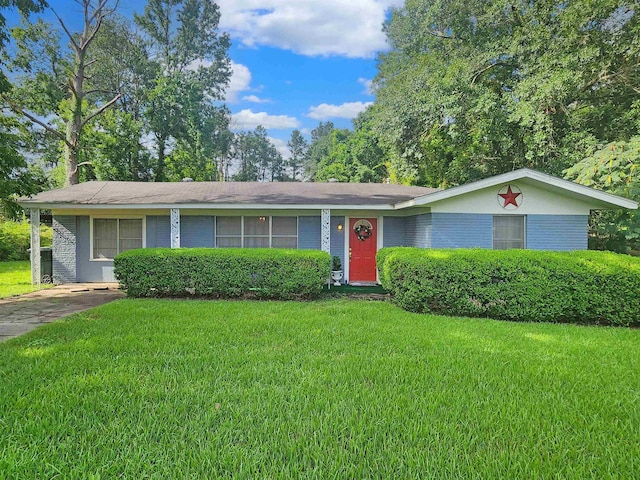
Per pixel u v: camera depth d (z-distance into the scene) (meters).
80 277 11.83
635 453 2.51
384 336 5.34
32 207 10.54
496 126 14.77
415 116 16.52
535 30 13.72
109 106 22.52
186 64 31.64
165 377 3.67
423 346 4.89
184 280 8.86
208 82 32.53
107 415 2.90
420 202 9.05
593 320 7.00
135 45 25.73
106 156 22.53
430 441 2.61
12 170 9.79
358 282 11.74
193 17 30.77
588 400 3.31
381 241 11.78
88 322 5.98
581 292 6.71
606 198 8.66
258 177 71.94
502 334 5.63
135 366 3.96
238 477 2.19
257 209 11.17
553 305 6.80
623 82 13.52
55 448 2.45
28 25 17.39
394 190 13.27
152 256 8.88
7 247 18.62
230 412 2.99
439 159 19.89
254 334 5.37
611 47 13.02
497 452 2.50
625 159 10.07
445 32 18.31
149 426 2.75
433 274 7.18
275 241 11.66
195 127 28.03
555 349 4.87
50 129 18.31
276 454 2.44
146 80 26.70
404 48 21.28
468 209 9.54
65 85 19.55
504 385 3.62
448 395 3.36
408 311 7.42
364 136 32.25
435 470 2.29
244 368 3.97
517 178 8.89
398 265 7.62
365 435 2.67
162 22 29.67
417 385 3.58
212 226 11.56
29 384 3.45
